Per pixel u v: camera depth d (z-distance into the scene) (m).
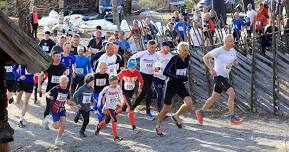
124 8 40.03
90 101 11.61
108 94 11.35
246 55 13.93
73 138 11.70
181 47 10.98
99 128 11.80
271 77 13.33
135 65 12.15
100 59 13.28
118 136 11.62
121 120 13.23
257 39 16.48
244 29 19.59
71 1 38.09
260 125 12.43
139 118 13.37
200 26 18.27
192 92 14.34
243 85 13.62
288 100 13.11
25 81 12.50
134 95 14.88
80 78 13.95
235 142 11.12
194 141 11.26
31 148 11.02
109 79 11.39
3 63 5.66
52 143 11.35
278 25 18.05
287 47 18.56
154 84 13.14
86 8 38.47
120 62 13.59
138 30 16.52
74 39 15.07
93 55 15.23
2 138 5.57
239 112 13.52
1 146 5.64
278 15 19.53
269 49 17.09
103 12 36.25
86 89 11.45
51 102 10.95
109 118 11.57
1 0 34.88
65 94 10.96
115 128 11.43
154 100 14.75
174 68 11.11
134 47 18.14
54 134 12.06
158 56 12.98
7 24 4.79
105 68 12.48
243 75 13.64
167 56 12.98
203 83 14.26
